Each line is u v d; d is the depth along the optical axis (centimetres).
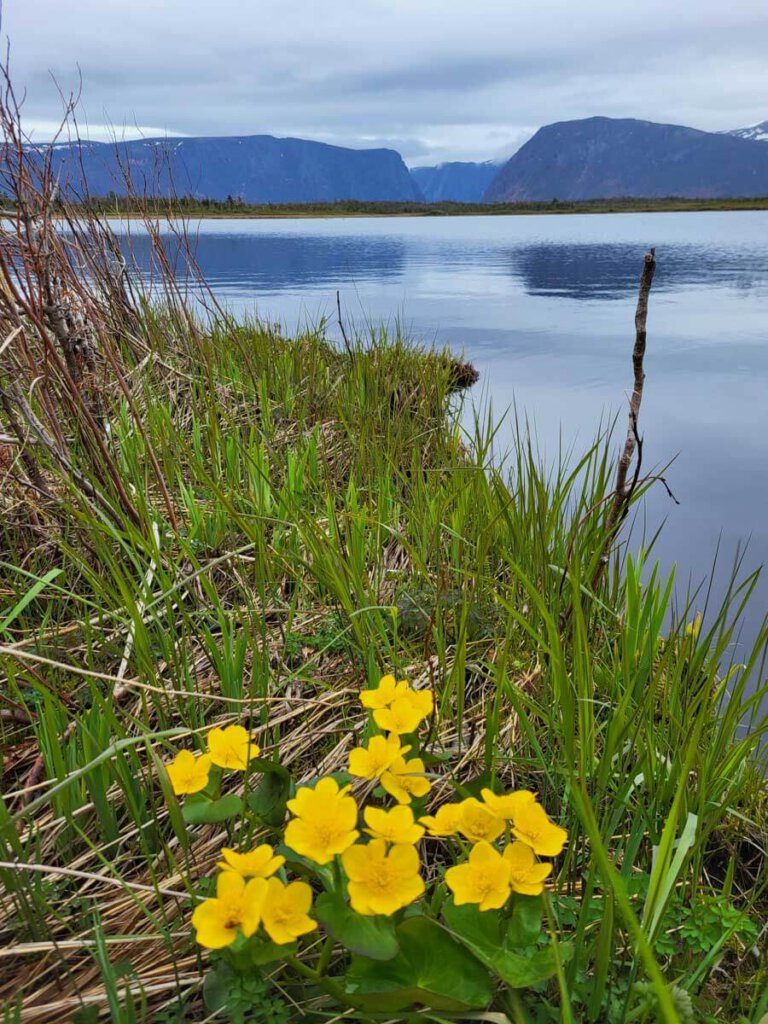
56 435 281
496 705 176
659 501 475
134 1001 130
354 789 179
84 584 281
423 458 457
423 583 286
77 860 162
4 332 310
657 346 980
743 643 312
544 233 4212
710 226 4759
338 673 244
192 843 167
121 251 519
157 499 349
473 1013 119
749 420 648
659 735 206
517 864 117
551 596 256
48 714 172
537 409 680
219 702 217
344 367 604
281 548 301
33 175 296
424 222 6512
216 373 530
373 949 107
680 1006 123
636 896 154
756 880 180
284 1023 122
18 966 138
